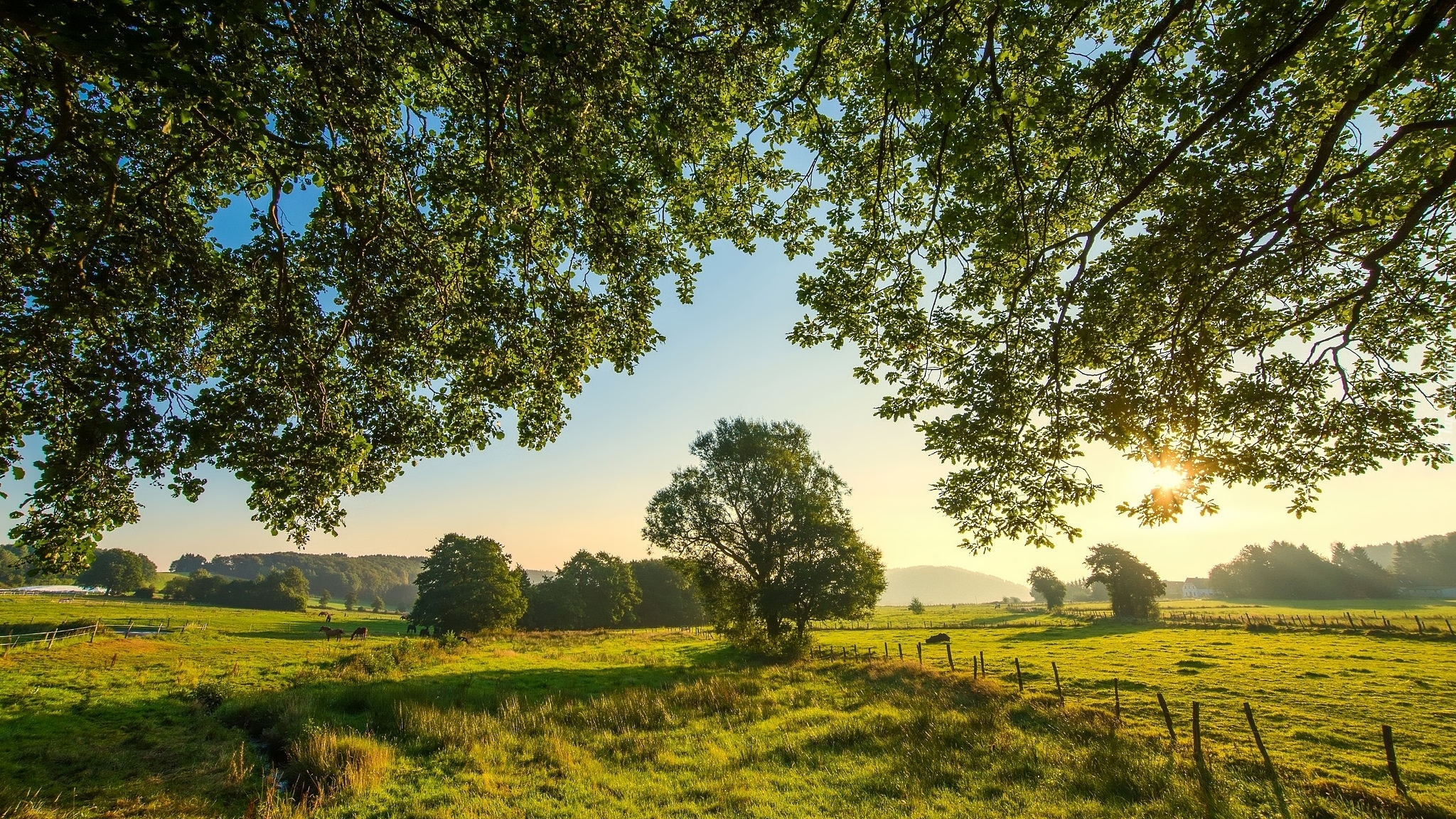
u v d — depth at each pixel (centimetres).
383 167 815
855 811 1003
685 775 1220
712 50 793
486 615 6600
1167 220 911
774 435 4028
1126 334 1091
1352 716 1675
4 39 570
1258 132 787
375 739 1470
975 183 799
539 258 934
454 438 1090
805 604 3606
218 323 970
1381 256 812
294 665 2934
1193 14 814
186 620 6244
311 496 906
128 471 827
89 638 3572
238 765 1269
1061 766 1198
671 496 3869
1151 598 7344
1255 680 2289
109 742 1473
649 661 3406
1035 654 3459
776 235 1084
